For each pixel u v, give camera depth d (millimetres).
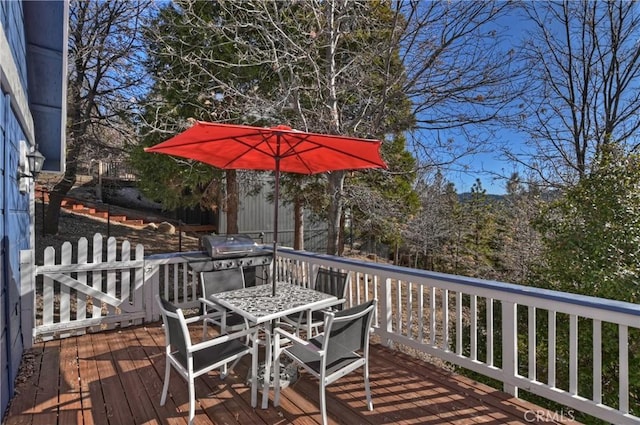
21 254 3461
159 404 2572
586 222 4766
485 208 12359
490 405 2600
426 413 2494
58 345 3621
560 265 4824
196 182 7078
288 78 5891
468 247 11508
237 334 2562
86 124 8039
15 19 2826
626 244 4367
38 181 8148
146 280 4312
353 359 2516
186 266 4613
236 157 3547
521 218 8375
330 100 5441
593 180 4801
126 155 8453
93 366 3166
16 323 3043
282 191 8250
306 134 2611
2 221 2434
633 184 4492
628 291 4035
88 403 2578
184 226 11539
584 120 7258
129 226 10711
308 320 3111
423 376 3061
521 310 5031
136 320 4273
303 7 5332
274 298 2996
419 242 10438
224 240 4406
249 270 4047
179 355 2486
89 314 4711
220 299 2963
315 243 12711
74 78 7629
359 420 2404
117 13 7414
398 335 3582
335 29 5344
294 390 2818
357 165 3621
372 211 6836
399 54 5422
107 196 13977
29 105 4031
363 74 5383
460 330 3066
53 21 3729
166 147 2982
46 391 2736
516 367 2705
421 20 5105
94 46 7348
